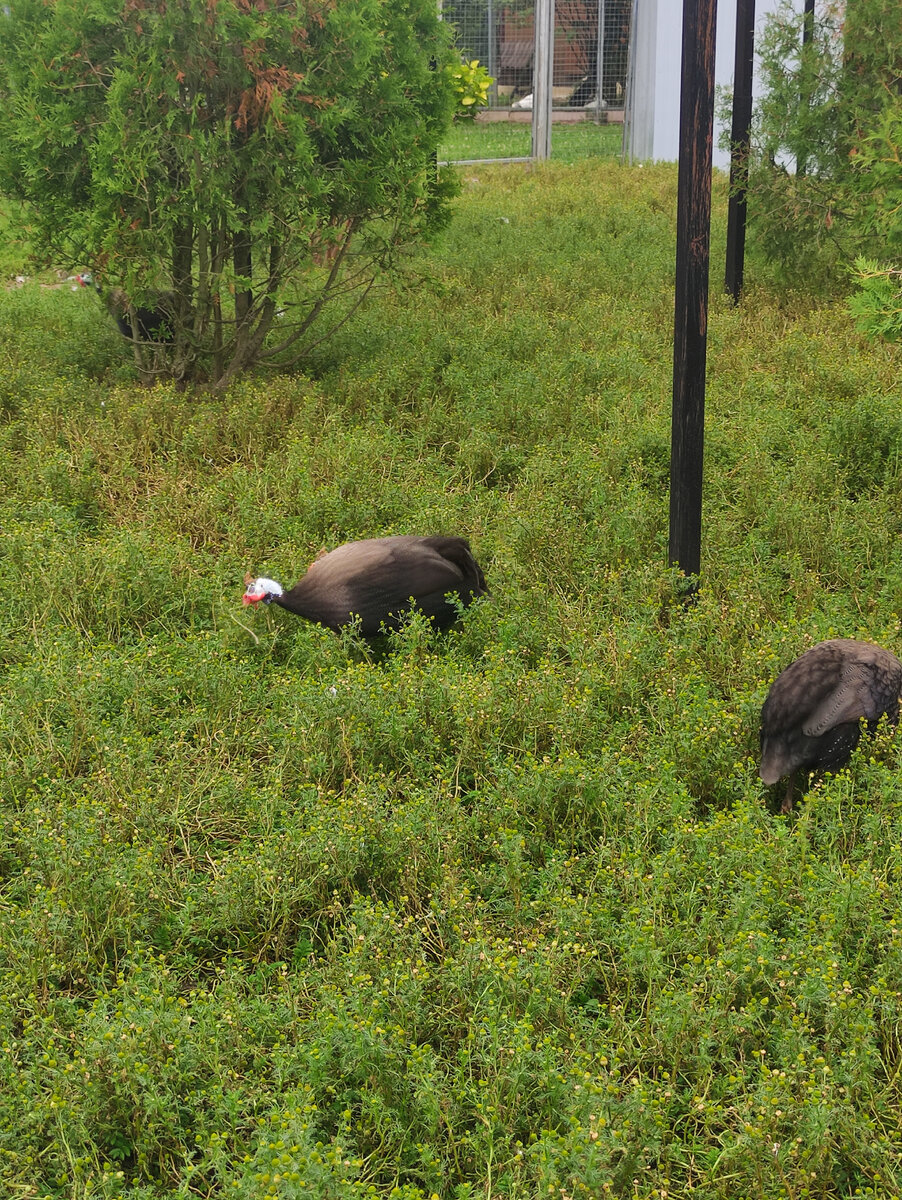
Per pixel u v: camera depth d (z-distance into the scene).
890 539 7.13
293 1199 2.88
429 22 10.87
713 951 3.93
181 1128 3.34
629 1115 3.18
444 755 5.13
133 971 3.89
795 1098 3.24
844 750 4.86
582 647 5.80
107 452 8.51
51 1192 3.18
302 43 9.70
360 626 6.10
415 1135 3.40
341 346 11.40
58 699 5.39
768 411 8.99
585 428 9.00
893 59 12.39
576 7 27.61
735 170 13.06
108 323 11.88
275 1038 3.67
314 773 4.96
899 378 9.76
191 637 6.10
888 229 7.29
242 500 7.52
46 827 4.39
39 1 9.66
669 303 12.57
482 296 13.12
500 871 4.38
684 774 4.91
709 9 5.45
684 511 6.27
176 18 9.12
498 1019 3.55
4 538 6.96
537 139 27.12
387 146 10.25
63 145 9.66
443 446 8.77
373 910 3.99
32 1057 3.52
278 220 9.99
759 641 5.82
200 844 4.75
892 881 4.28
